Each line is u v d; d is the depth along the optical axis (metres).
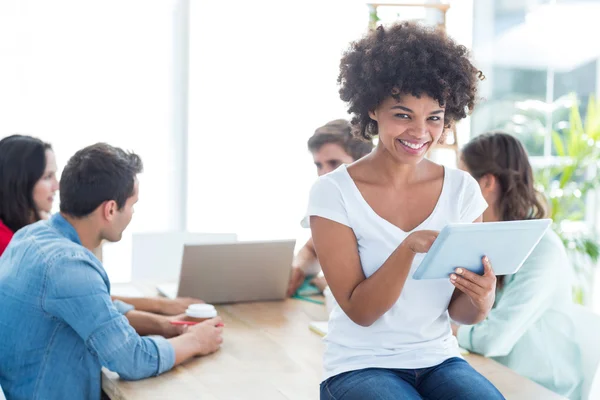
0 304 1.98
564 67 4.14
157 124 4.42
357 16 4.51
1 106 4.09
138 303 2.49
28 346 1.95
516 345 2.36
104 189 2.00
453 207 1.70
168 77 4.41
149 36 4.35
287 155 4.58
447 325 1.71
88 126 4.28
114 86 4.31
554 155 4.20
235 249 2.56
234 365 2.05
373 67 1.61
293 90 4.54
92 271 1.94
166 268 3.29
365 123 1.74
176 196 4.50
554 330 2.33
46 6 4.12
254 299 2.70
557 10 4.15
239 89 4.50
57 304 1.91
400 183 1.68
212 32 4.43
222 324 2.25
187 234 3.31
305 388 1.89
